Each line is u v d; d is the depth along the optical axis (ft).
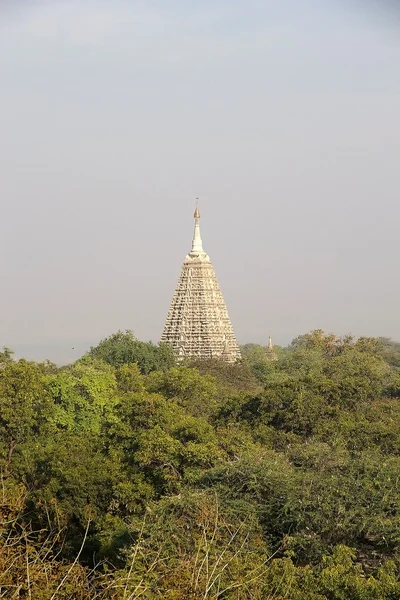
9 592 169.99
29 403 419.54
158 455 347.97
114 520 318.45
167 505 278.67
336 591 224.53
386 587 222.48
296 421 423.64
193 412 509.76
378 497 282.77
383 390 595.88
